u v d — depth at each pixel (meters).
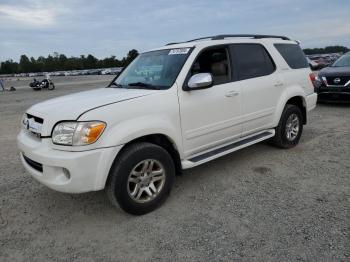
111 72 75.12
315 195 3.90
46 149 3.33
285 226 3.25
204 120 4.15
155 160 3.63
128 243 3.13
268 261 2.74
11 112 11.93
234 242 3.04
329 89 9.39
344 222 3.26
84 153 3.16
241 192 4.10
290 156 5.34
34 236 3.34
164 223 3.46
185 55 4.19
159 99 3.72
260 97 4.92
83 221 3.59
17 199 4.19
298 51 5.97
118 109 3.40
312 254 2.79
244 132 4.80
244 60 4.82
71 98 3.87
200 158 4.15
